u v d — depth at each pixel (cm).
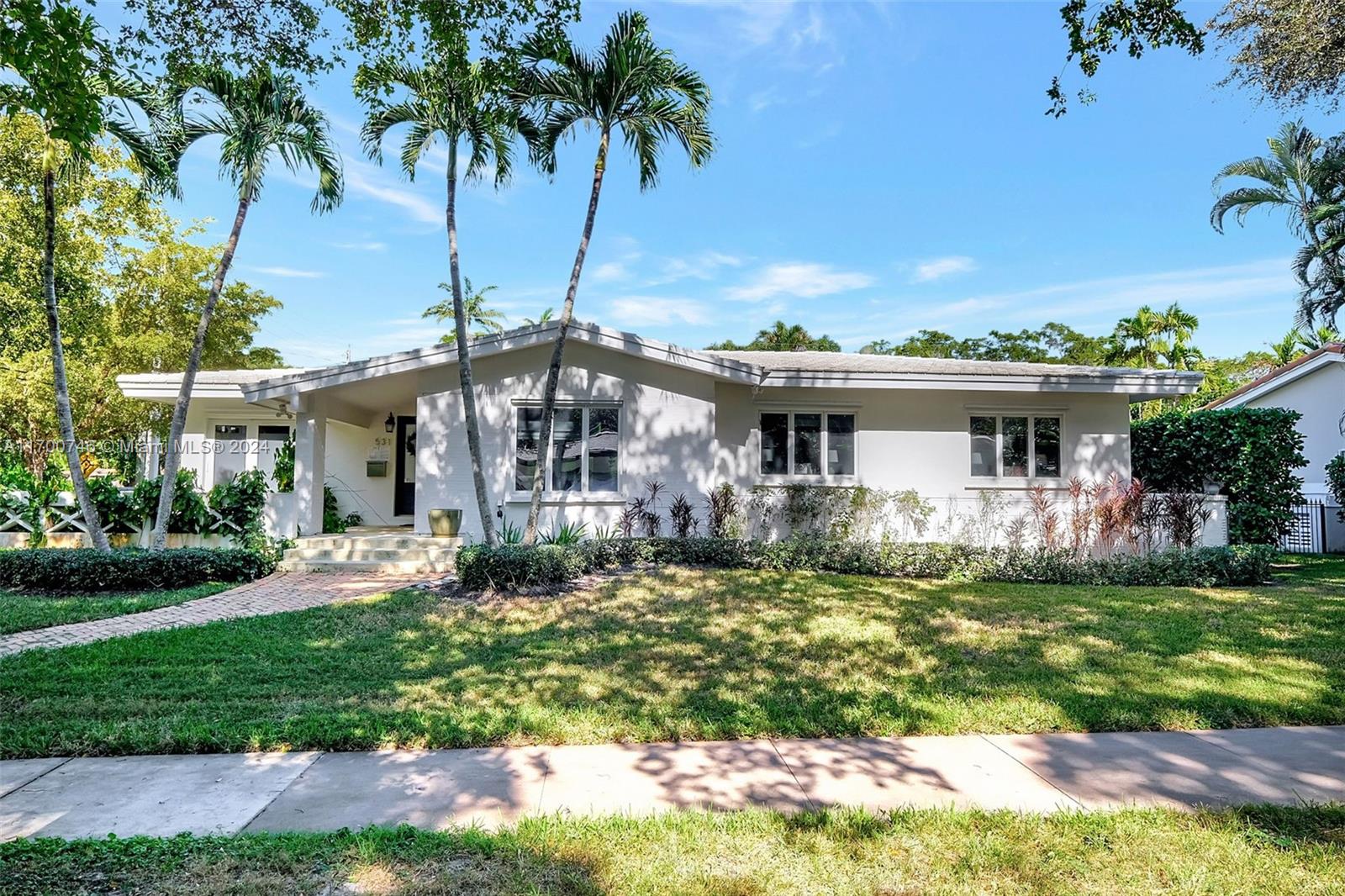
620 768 443
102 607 905
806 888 305
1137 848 339
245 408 1645
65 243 1877
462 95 1069
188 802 394
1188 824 363
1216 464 1452
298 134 1182
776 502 1375
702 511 1288
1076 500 1325
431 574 1166
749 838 347
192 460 1581
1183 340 3167
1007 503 1422
